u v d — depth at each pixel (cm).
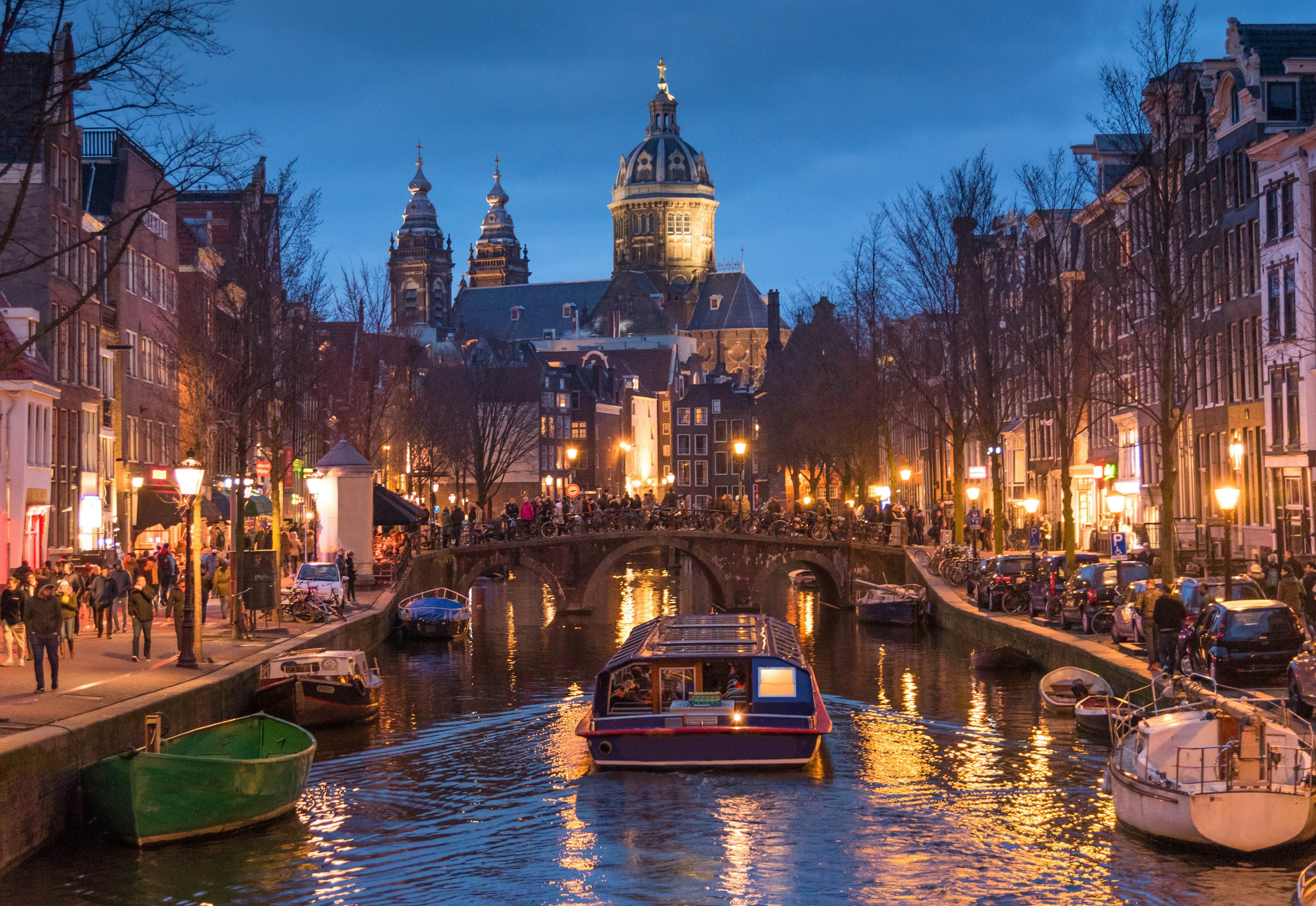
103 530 5003
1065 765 2684
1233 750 2038
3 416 3975
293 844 2214
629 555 11881
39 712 2286
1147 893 1888
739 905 1906
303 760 2373
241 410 4003
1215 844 2008
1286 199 4466
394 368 7362
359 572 5581
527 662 4634
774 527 7106
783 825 2297
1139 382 5822
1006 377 5425
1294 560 3772
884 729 3130
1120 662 3081
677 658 2786
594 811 2412
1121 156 3784
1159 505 5647
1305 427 4300
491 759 2880
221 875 2044
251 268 4244
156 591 3822
